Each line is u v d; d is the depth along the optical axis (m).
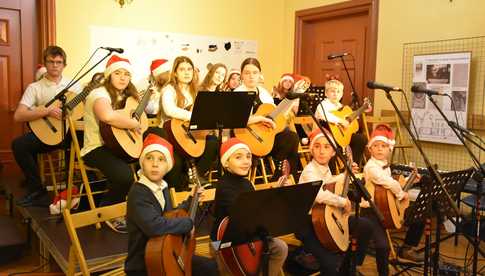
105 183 3.64
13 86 4.51
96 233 2.92
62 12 4.57
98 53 4.80
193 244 2.31
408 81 4.68
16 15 4.48
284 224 2.11
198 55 5.49
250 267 2.32
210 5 5.52
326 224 2.63
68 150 3.49
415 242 3.37
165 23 5.21
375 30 5.00
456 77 4.24
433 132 4.43
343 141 4.08
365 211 3.02
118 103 3.15
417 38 4.61
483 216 3.28
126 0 4.91
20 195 3.71
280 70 6.18
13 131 4.53
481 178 2.87
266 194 1.96
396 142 4.78
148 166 2.17
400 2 4.75
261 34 5.99
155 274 2.01
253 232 2.04
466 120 4.18
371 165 3.11
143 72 5.09
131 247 2.14
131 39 4.99
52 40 4.52
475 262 2.86
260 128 3.59
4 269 2.98
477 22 4.14
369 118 4.61
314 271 2.98
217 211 2.52
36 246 3.43
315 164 2.93
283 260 2.44
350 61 5.43
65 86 3.77
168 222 2.07
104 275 2.32
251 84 3.83
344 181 2.78
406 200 3.09
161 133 3.25
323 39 5.76
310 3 5.74
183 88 3.52
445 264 3.17
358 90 5.35
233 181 2.53
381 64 4.96
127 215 2.16
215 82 4.12
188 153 3.25
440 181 2.53
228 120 3.05
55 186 3.60
